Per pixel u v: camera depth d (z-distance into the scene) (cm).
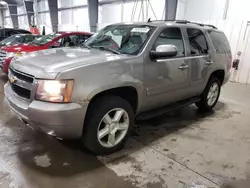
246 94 588
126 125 266
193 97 389
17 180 210
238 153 279
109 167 236
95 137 238
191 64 335
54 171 225
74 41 664
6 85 277
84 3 1318
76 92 207
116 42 303
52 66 216
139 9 1010
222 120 390
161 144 291
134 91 265
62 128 209
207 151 279
